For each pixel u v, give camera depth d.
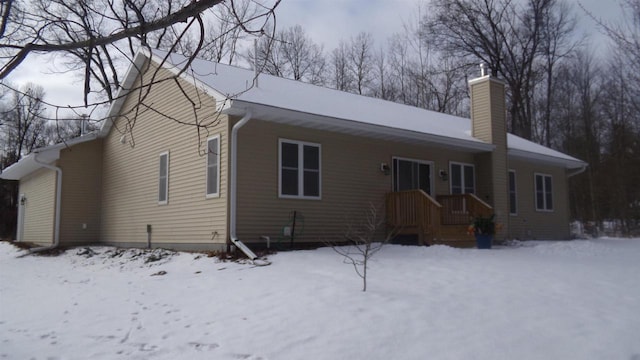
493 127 15.66
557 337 4.95
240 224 10.68
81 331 5.58
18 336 5.43
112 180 15.74
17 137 29.86
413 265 8.80
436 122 16.78
